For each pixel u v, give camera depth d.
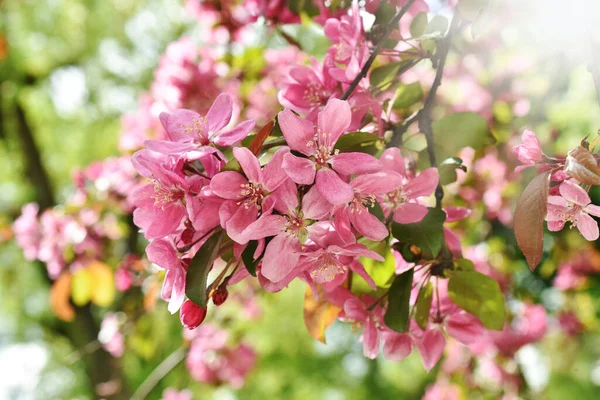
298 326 10.87
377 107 1.98
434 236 1.88
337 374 12.79
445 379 6.12
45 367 11.52
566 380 9.20
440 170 2.11
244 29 4.18
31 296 11.51
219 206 1.60
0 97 10.98
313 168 1.59
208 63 4.26
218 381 6.08
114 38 10.59
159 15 10.12
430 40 2.24
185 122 1.72
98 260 4.84
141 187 1.64
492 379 5.86
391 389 13.05
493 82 4.82
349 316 2.06
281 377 12.17
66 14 10.44
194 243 1.64
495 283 2.05
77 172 4.86
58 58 10.91
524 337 5.67
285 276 1.59
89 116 11.23
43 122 11.63
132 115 4.62
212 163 1.67
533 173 3.20
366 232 1.64
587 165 1.52
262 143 1.68
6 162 11.68
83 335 10.34
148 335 5.55
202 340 5.95
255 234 1.55
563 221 1.71
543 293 7.20
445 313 2.16
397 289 1.94
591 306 7.03
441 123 2.23
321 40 4.31
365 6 2.28
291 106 2.07
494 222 5.70
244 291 5.91
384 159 1.86
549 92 4.57
